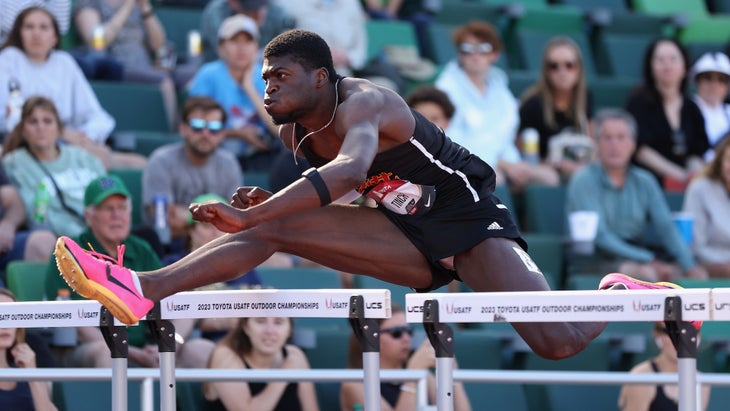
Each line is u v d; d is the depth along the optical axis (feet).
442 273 44.73
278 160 79.61
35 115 76.02
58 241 37.32
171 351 42.34
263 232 41.50
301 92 40.09
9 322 42.24
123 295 38.04
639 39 124.16
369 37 110.42
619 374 61.82
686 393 36.14
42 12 84.94
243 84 90.74
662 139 100.73
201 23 107.55
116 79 96.07
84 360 64.95
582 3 129.90
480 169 44.34
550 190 92.12
